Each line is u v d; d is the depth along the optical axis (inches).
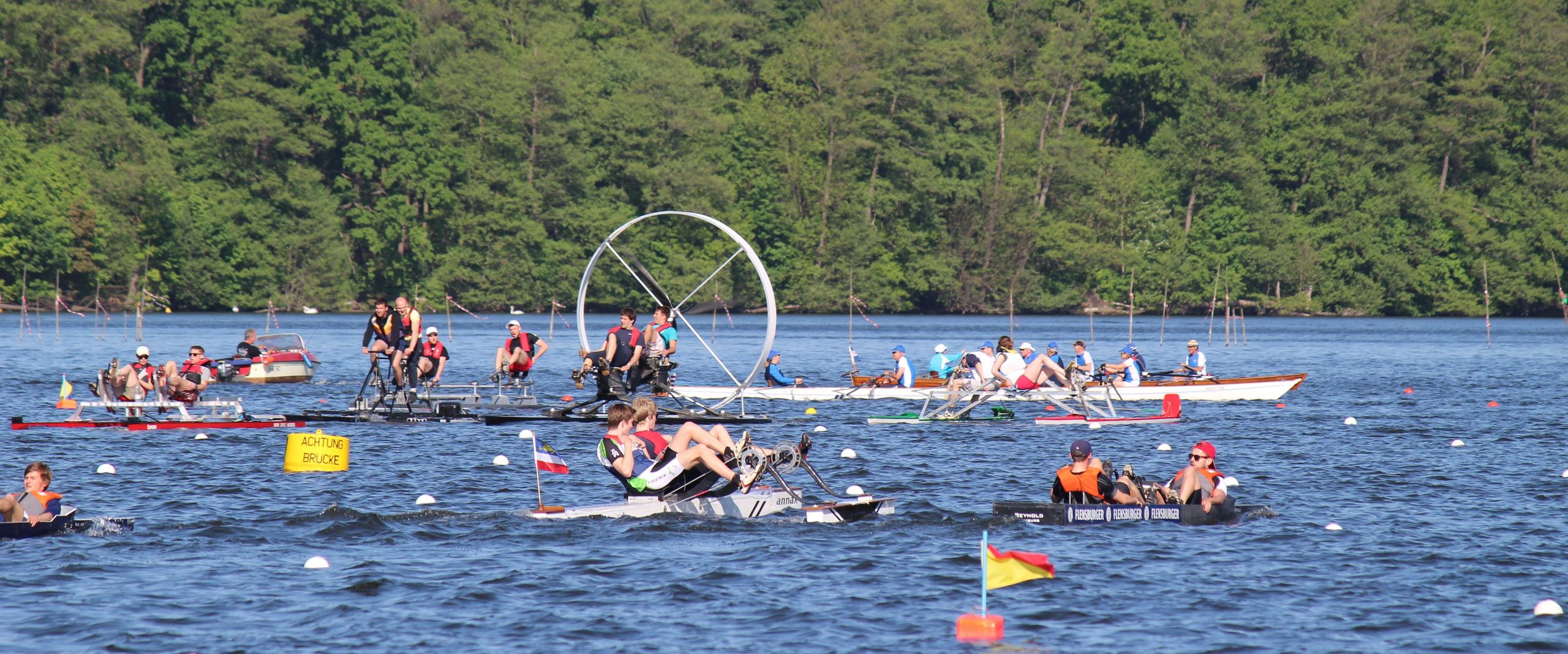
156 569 2149.4
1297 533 2488.9
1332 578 2146.9
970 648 1782.7
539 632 1840.6
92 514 2623.0
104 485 2977.4
